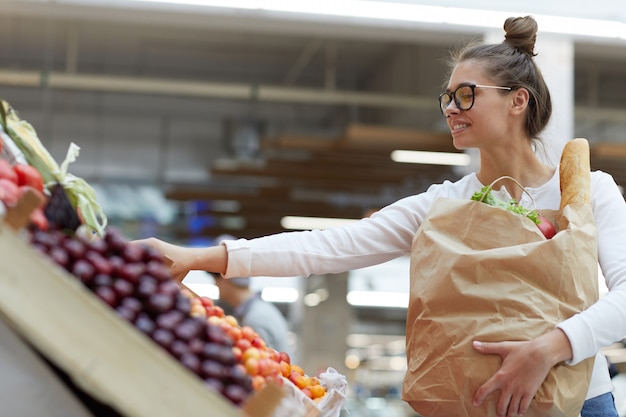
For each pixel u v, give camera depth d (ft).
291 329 57.57
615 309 5.63
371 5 17.34
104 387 3.73
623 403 18.84
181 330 4.20
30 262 3.82
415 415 41.52
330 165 41.16
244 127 48.19
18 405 4.01
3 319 3.93
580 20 17.71
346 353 57.21
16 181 5.02
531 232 5.77
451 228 5.93
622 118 39.52
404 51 40.11
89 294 3.82
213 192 47.47
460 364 5.64
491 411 5.63
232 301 12.75
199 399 3.78
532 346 5.47
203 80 45.57
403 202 7.11
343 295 57.82
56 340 3.76
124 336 3.78
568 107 18.57
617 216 6.20
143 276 4.35
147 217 50.96
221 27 27.58
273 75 45.98
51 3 24.59
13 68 43.55
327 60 43.68
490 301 5.64
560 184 6.25
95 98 47.52
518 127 6.69
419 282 5.91
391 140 36.76
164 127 48.75
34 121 46.75
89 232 5.89
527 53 6.84
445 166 40.75
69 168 48.14
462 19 17.62
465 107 6.58
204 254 6.72
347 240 6.95
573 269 5.70
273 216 51.19
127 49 43.06
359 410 42.73
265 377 5.12
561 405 5.55
